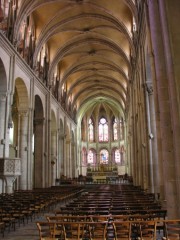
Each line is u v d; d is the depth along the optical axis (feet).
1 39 67.67
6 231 35.40
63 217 24.29
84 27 109.40
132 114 117.70
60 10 93.45
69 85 157.79
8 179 64.18
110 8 93.25
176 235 22.66
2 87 71.00
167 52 40.09
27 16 86.43
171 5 41.65
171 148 39.52
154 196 54.80
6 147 68.85
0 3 70.64
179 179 36.19
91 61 140.97
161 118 41.34
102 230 24.20
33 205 44.16
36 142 105.91
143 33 68.13
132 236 25.18
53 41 114.21
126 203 39.34
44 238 22.85
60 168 144.36
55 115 127.75
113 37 113.19
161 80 42.86
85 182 151.84
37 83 98.73
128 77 132.87
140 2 67.26
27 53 89.45
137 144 100.53
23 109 88.43
